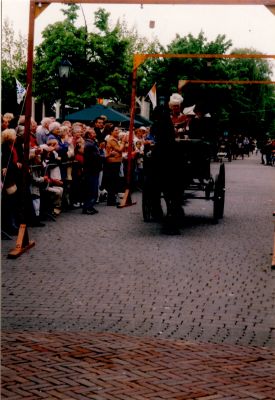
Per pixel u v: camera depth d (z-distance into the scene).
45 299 7.31
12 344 5.60
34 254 9.87
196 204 17.27
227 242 11.44
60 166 14.45
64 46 30.02
